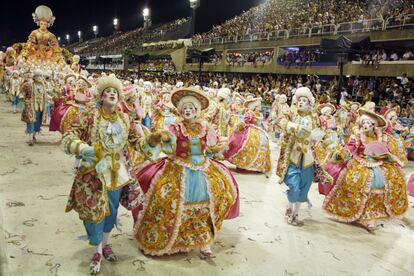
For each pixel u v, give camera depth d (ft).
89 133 11.68
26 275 11.58
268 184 23.35
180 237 13.21
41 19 51.03
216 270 12.80
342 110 35.78
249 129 25.77
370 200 17.58
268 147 25.99
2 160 23.97
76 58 52.16
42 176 21.18
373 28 58.29
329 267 13.69
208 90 34.53
